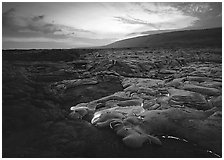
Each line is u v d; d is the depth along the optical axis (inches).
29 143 249.8
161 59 854.5
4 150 233.8
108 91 449.4
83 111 338.6
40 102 346.3
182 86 455.8
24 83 391.5
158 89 444.1
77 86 465.4
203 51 1226.0
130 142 249.1
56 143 250.7
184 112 323.0
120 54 1044.5
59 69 594.9
